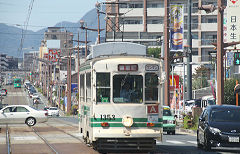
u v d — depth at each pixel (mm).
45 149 44469
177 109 114438
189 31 144500
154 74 39062
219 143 41500
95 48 43188
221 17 78625
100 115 38312
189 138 63531
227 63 134750
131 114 38344
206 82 197125
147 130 38406
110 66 38750
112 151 41594
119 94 38625
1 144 50344
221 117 43656
